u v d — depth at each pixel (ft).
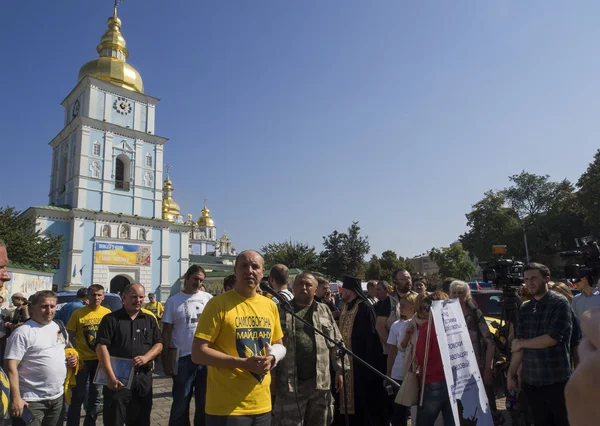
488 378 17.98
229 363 10.82
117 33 144.66
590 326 4.29
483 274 22.49
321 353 15.26
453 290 18.98
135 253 127.95
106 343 16.74
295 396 14.62
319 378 14.84
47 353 15.52
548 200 185.26
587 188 130.41
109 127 129.49
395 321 20.06
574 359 16.01
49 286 77.66
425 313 15.40
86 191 123.24
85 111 127.44
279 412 14.49
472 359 14.93
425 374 14.28
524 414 17.52
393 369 18.94
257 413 11.25
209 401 11.39
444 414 14.65
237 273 12.38
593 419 3.99
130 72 139.44
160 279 132.46
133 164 134.31
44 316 15.72
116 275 124.67
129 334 17.02
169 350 19.97
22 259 96.17
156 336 17.79
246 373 11.36
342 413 18.26
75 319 21.42
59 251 109.09
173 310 20.11
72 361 17.69
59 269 116.57
